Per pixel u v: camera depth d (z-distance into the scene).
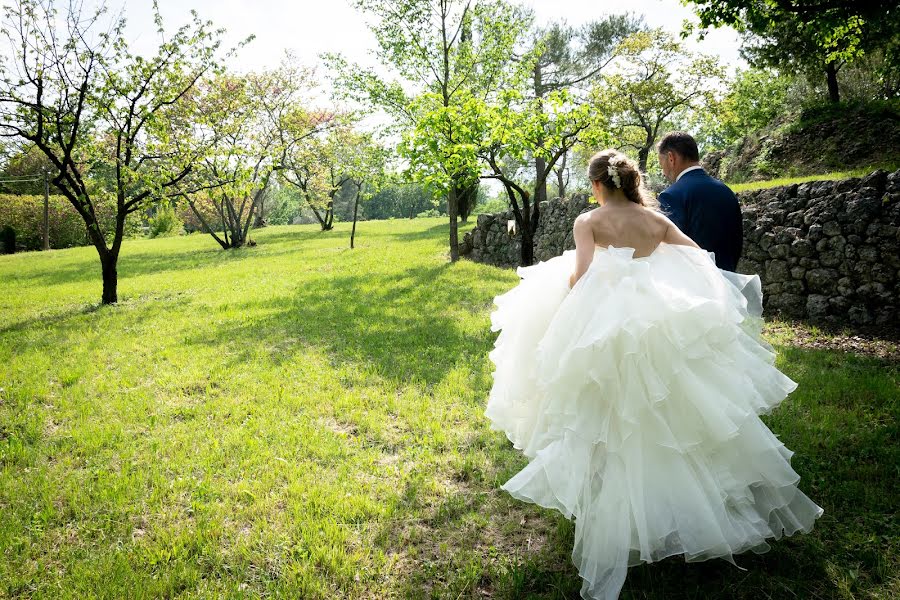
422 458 3.97
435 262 15.67
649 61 23.62
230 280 14.62
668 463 2.44
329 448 4.16
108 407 5.27
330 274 14.27
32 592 2.71
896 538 2.80
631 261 2.65
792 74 20.97
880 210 7.05
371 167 18.72
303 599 2.62
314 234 30.27
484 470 3.76
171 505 3.49
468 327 7.84
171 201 12.44
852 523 2.95
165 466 3.99
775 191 8.51
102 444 4.45
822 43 10.25
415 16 15.71
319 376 5.93
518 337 2.94
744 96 30.48
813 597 2.46
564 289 2.90
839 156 15.03
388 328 8.00
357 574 2.73
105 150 11.87
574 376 2.53
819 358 5.80
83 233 46.34
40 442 4.52
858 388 4.73
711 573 2.65
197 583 2.72
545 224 15.42
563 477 2.50
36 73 10.44
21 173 49.34
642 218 2.81
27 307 12.09
